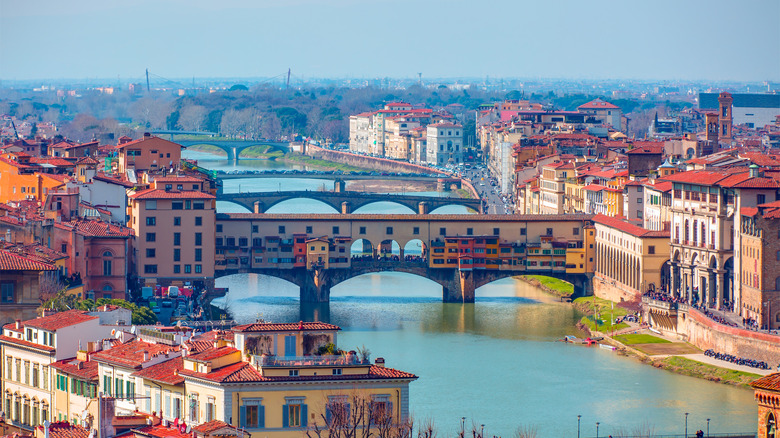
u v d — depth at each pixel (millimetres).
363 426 185375
